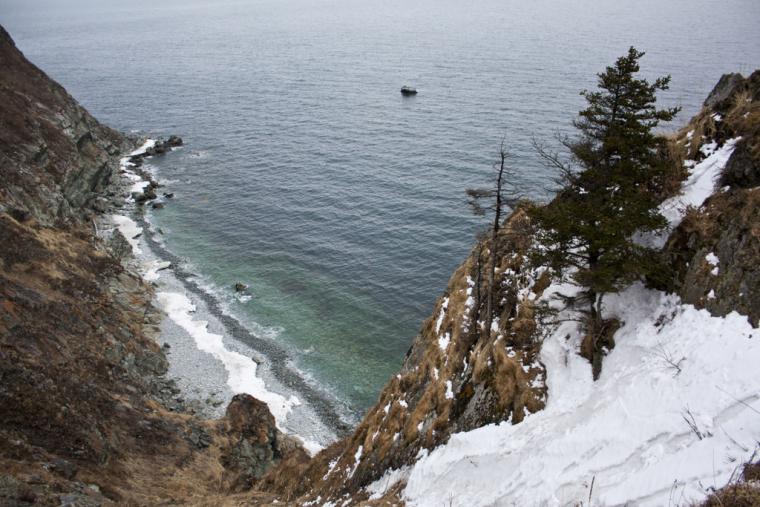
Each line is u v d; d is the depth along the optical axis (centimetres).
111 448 3578
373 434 3269
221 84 17138
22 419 3256
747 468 1212
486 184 8425
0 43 9281
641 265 1916
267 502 3444
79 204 8256
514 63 16712
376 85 15638
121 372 4675
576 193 2106
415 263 6969
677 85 11450
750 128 2094
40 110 8781
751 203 1811
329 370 5469
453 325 3123
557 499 1650
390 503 2442
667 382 1672
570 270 2375
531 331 2441
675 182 2236
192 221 8531
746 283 1692
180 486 3628
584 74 14325
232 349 5762
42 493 2655
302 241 7706
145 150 11556
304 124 12731
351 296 6494
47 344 4150
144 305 6203
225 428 4581
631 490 1437
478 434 2289
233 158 10994
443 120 11856
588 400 1936
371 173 9625
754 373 1449
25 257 5075
